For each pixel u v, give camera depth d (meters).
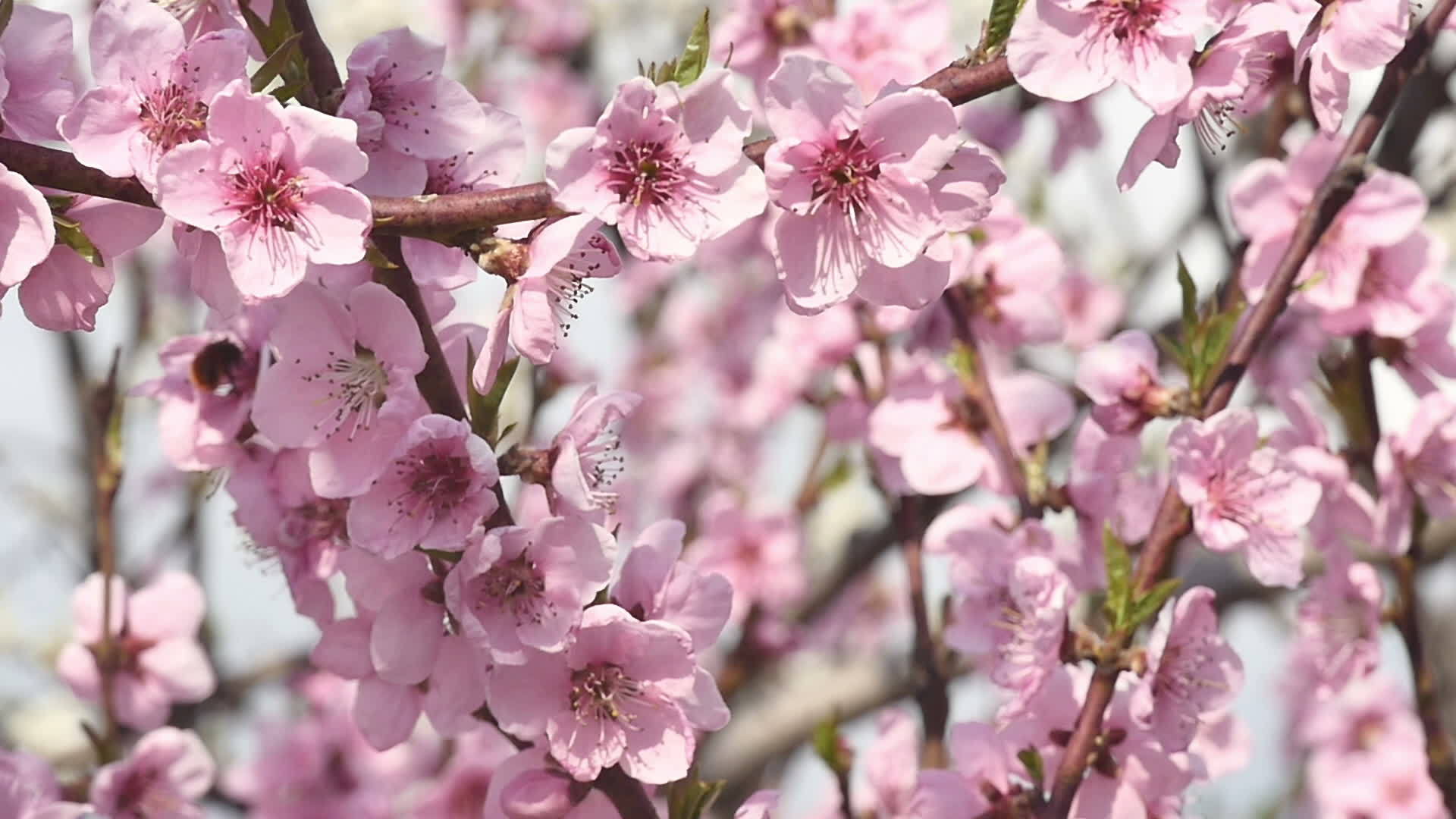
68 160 0.80
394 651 0.83
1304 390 1.15
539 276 0.81
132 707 1.06
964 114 1.11
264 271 0.80
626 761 0.83
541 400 1.08
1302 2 0.82
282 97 0.81
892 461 1.04
